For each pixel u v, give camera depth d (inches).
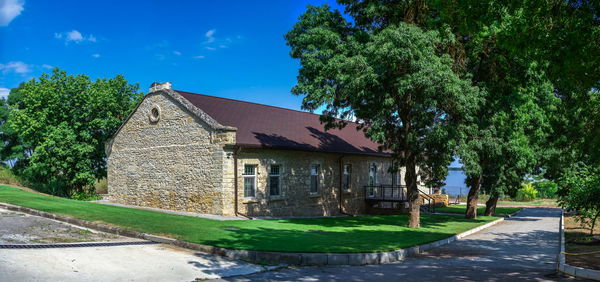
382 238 542.3
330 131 1173.1
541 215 1193.4
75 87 1314.0
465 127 647.8
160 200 892.6
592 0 307.4
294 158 928.3
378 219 882.1
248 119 935.0
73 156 1264.8
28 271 298.4
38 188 1336.1
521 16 347.9
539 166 1085.1
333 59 626.2
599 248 483.8
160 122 908.0
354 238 530.0
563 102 815.7
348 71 603.8
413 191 722.8
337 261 394.3
